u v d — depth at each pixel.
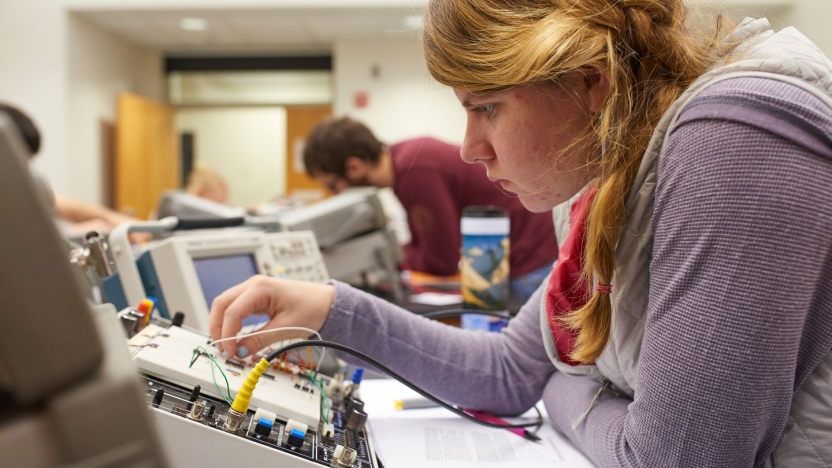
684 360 0.48
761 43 0.56
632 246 0.56
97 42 5.88
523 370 0.84
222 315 0.71
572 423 0.72
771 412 0.49
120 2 5.16
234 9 5.15
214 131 9.37
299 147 7.01
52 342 0.22
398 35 6.12
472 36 0.57
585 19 0.55
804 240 0.45
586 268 0.60
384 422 0.80
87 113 5.74
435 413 0.84
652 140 0.53
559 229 0.87
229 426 0.53
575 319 0.63
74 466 0.23
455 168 2.18
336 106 6.41
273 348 0.75
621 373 0.66
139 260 0.85
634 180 0.55
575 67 0.53
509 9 0.56
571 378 0.80
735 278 0.45
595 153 0.58
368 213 1.80
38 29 5.25
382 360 0.79
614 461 0.58
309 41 6.46
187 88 7.65
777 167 0.45
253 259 1.05
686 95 0.52
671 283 0.49
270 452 0.52
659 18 0.57
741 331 0.45
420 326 0.82
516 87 0.56
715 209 0.46
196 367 0.61
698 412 0.47
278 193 9.46
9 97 5.30
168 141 7.07
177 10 5.21
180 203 1.73
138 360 0.57
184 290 0.83
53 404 0.23
